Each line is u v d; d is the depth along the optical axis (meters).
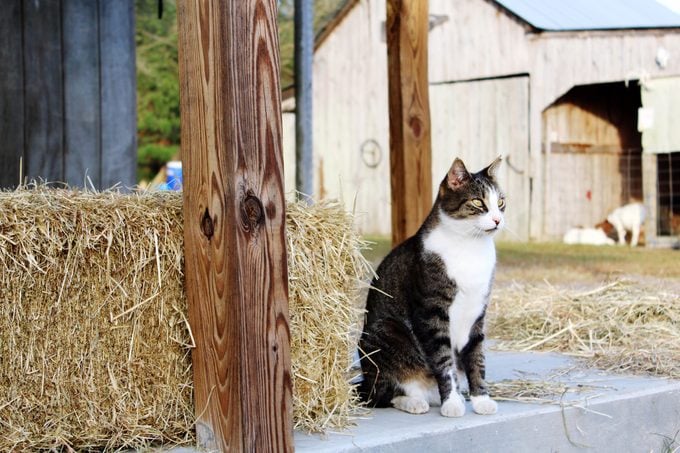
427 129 4.83
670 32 12.33
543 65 13.23
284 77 23.86
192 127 2.75
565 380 3.93
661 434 3.72
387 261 3.76
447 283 3.46
